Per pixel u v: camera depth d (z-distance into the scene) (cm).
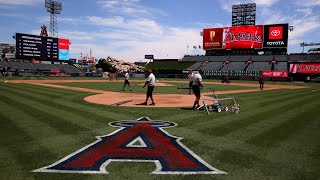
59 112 1153
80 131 805
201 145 670
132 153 601
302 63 5997
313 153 609
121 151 615
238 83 4888
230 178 466
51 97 1780
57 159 552
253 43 6725
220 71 6881
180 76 7488
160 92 2419
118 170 496
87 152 603
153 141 704
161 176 470
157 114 1145
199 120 1012
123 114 1130
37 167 505
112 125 898
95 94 2102
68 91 2356
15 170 489
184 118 1052
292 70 6112
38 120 964
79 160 548
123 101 1584
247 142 700
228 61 7481
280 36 6400
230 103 1620
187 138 738
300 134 795
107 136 749
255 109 1351
